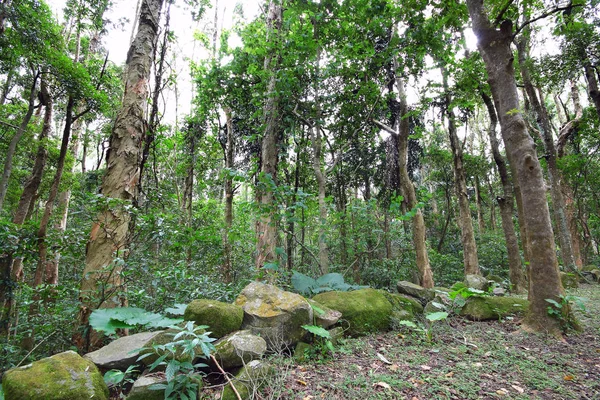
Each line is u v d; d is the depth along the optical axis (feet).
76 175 38.27
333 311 13.58
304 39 23.70
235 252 26.96
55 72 20.53
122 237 13.48
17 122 30.48
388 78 29.99
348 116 29.17
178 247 16.85
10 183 33.83
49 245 14.70
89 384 7.24
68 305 13.42
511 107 15.64
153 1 16.52
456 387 8.79
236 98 30.14
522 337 13.19
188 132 35.42
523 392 8.56
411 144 45.73
